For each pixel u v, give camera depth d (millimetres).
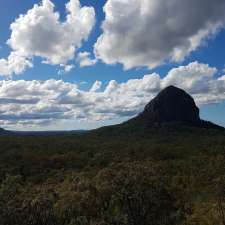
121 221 61031
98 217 62375
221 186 80688
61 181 100312
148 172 68312
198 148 160000
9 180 74188
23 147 167250
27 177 110062
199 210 71250
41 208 58875
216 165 107250
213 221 66188
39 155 143250
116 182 64438
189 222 66250
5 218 55812
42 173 114750
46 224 58875
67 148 168875
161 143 194000
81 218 59094
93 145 181500
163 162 120688
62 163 130000
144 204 62906
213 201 75500
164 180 68875
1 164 122250
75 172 110375
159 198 64250
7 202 58688
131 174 65625
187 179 95438
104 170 71875
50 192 68625
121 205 62969
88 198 64000
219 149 147125
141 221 62406
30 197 63500
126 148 165000
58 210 61219
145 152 151750
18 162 127750
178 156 141500
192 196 81500
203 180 93688
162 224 63812
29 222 57031
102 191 64438
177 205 69875
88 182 70375
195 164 114750
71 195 65062
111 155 141750
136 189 63250
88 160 134375
